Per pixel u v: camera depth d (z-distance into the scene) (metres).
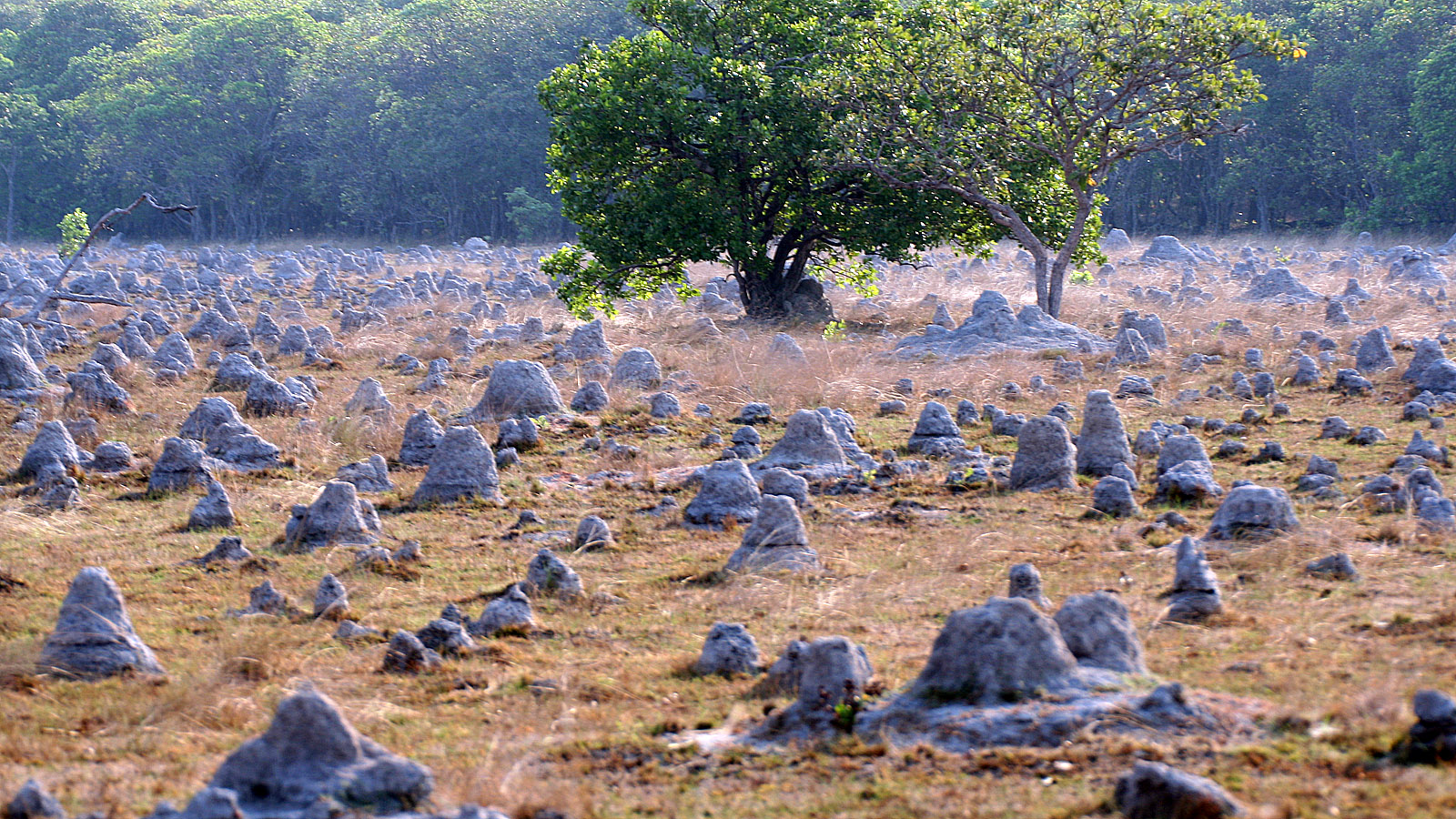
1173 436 53.06
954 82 102.31
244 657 33.28
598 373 86.88
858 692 26.70
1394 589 34.53
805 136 104.00
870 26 105.56
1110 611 27.33
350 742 23.02
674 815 22.41
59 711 29.92
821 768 23.86
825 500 51.75
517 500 54.25
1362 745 22.70
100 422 75.81
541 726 27.61
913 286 152.38
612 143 104.75
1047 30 100.12
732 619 36.44
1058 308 103.62
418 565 44.69
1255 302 122.81
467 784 23.53
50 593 41.91
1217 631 31.55
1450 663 27.42
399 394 85.44
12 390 83.12
